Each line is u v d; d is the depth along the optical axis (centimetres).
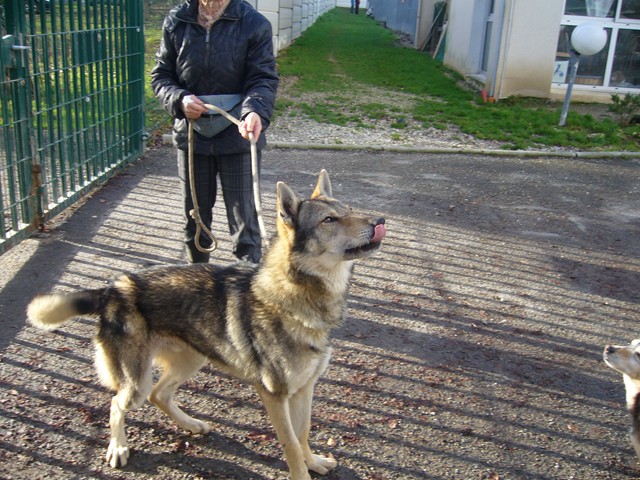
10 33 558
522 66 1356
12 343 429
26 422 353
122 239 619
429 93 1477
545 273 597
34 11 586
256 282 318
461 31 1717
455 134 1125
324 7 4372
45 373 399
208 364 422
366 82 1585
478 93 1468
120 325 319
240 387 401
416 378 418
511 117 1224
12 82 557
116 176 820
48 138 633
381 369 426
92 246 598
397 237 668
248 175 450
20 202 589
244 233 462
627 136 1145
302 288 306
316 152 990
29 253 572
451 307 522
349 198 779
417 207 764
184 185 459
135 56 870
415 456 346
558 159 1014
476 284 568
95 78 747
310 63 1828
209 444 347
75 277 530
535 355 455
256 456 340
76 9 689
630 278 594
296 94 1389
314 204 317
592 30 1104
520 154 1022
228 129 434
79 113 707
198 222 438
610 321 511
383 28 3338
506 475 334
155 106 1073
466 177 897
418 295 541
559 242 675
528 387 415
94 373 403
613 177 927
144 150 930
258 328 310
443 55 2023
